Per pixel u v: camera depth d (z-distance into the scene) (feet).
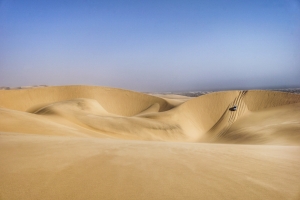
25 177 12.53
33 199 9.91
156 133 132.26
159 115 167.22
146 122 138.51
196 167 16.05
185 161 17.95
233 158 19.29
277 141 77.20
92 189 11.23
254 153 21.86
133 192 11.05
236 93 200.75
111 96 247.91
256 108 187.42
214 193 11.14
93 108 171.22
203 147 27.02
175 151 23.13
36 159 16.70
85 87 251.80
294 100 183.52
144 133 124.77
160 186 11.94
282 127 96.58
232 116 180.24
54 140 28.04
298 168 15.78
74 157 17.98
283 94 191.72
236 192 11.30
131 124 129.59
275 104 185.47
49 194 10.48
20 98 223.71
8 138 28.30
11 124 62.28
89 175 13.39
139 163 16.87
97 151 21.31
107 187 11.57
